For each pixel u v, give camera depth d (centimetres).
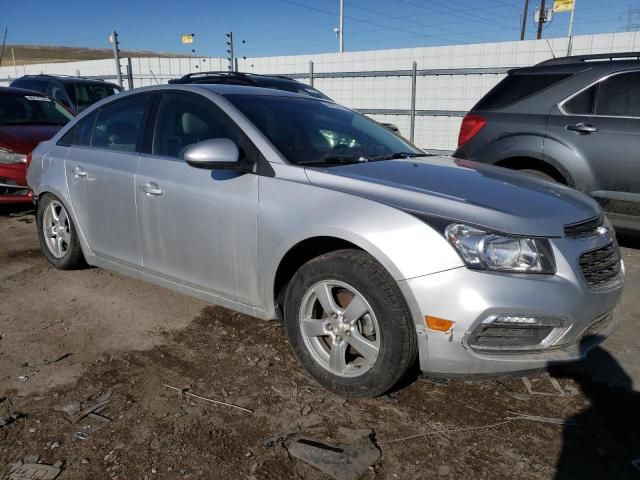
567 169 509
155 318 370
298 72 1373
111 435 245
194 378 294
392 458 233
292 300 288
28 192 614
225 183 311
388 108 1259
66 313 376
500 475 225
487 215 248
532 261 243
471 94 1141
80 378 292
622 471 229
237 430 250
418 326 246
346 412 265
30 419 255
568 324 246
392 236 249
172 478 219
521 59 1082
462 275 237
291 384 289
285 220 283
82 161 406
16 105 736
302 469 225
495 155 549
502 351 244
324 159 319
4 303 392
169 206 336
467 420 262
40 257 497
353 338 267
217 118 335
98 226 396
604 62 504
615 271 282
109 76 1659
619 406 276
